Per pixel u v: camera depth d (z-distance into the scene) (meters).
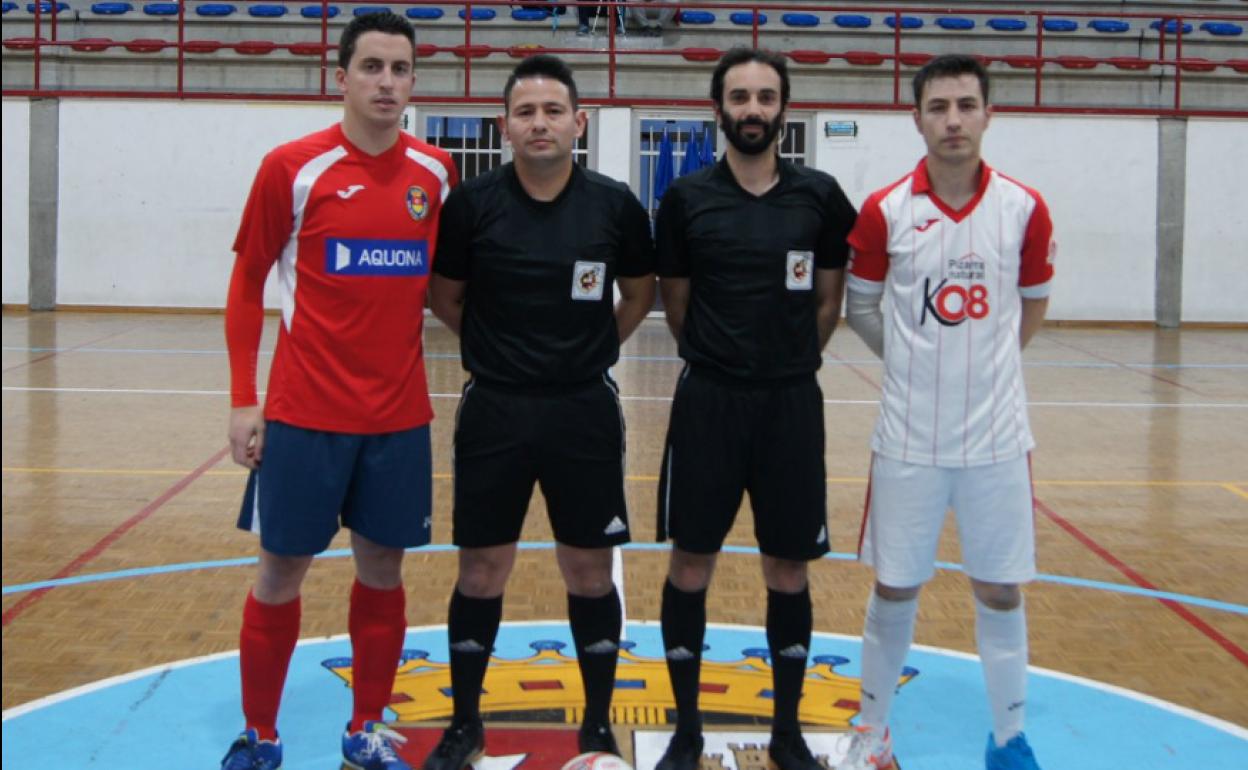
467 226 3.18
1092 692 3.78
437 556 5.25
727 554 5.39
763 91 3.05
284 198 3.05
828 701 3.69
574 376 3.17
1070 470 7.44
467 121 16.69
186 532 5.62
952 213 3.05
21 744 3.29
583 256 3.14
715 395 3.15
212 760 3.21
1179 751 3.35
